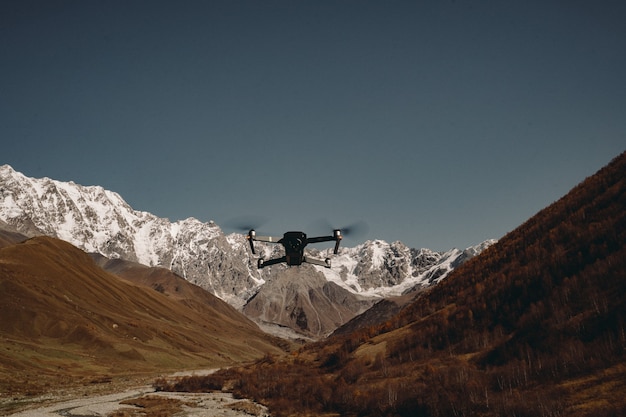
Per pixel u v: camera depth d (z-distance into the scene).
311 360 73.81
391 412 42.91
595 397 33.25
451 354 51.22
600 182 64.50
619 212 54.38
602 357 37.00
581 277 47.31
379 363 56.44
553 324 44.31
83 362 104.81
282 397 57.06
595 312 41.78
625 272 43.88
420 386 44.66
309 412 48.91
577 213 60.72
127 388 75.50
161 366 124.44
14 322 111.00
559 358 39.28
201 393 68.69
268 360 82.81
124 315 159.75
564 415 32.56
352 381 54.56
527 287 53.41
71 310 130.00
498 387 40.22
